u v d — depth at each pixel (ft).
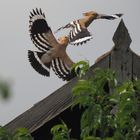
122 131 27.35
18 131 29.81
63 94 39.29
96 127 27.91
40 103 40.06
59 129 29.58
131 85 27.50
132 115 27.14
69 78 39.52
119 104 27.22
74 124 40.63
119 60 38.27
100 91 28.25
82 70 30.17
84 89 28.12
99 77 28.60
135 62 38.29
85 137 27.71
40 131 39.68
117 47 38.37
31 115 39.68
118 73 38.06
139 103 27.09
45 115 39.40
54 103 39.55
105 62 38.14
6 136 29.81
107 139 27.22
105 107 28.02
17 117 39.52
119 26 38.60
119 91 27.68
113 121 27.58
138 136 27.04
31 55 45.78
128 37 38.52
